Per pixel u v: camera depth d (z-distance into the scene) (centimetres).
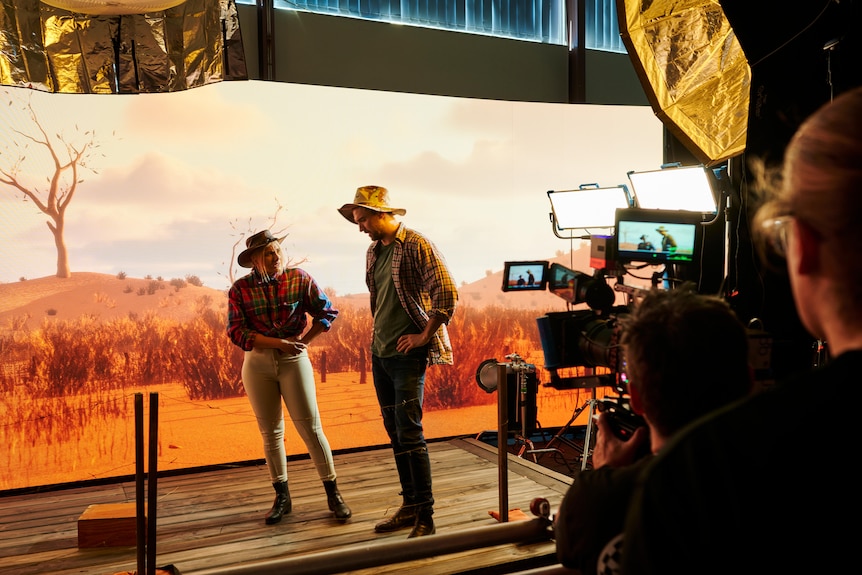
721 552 57
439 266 363
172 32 489
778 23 301
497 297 627
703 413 96
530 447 527
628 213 271
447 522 390
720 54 383
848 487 55
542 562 347
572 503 109
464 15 634
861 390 56
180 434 524
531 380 527
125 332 515
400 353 373
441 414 604
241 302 399
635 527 62
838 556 55
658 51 376
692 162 651
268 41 555
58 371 495
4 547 369
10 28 457
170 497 449
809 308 62
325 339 567
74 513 427
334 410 567
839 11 276
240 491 462
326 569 227
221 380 539
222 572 219
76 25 472
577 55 664
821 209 57
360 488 461
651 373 99
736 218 403
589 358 219
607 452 132
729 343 97
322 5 582
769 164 312
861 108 57
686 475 59
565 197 470
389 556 235
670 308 101
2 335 482
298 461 533
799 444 56
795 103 300
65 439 495
